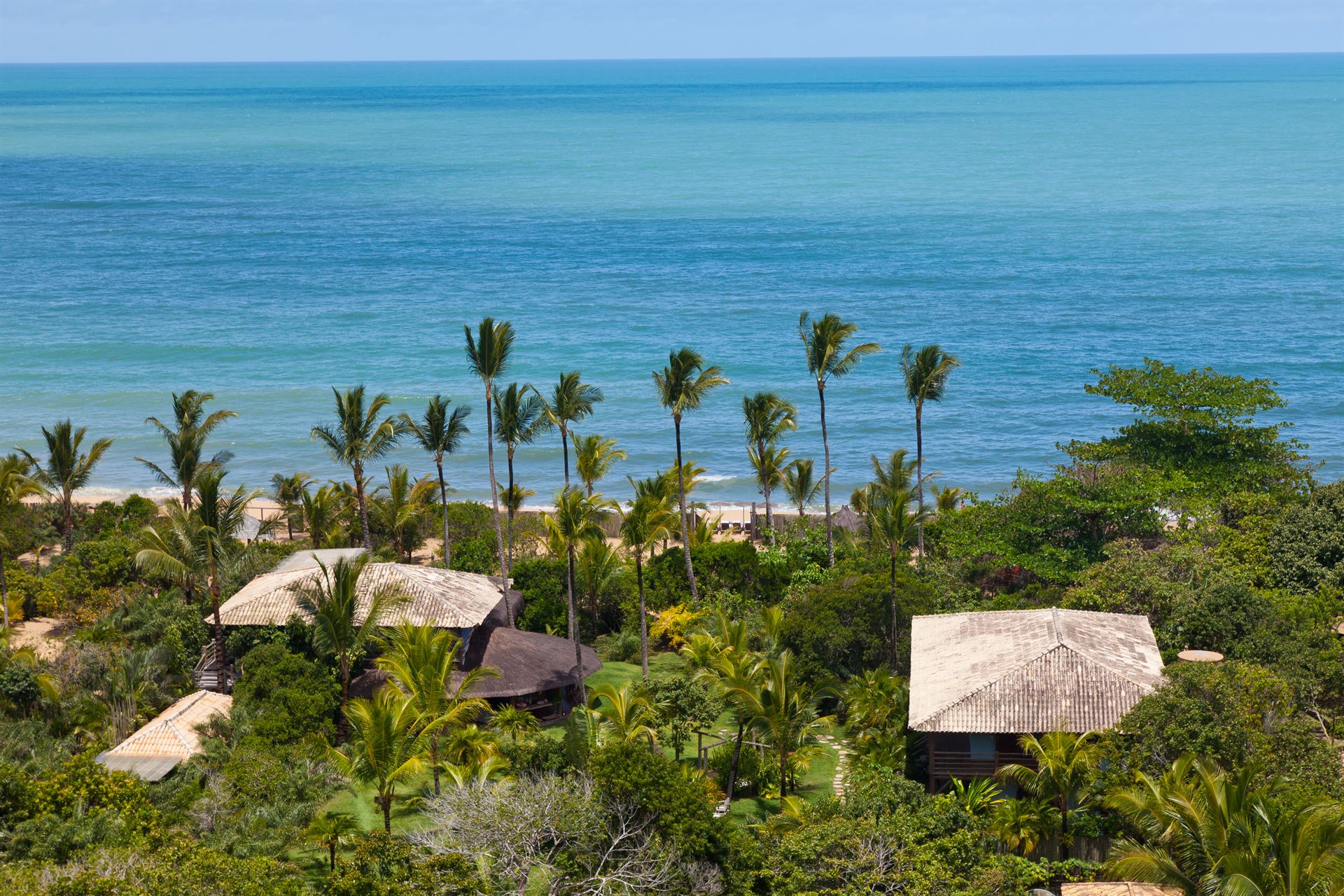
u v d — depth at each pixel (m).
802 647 49.62
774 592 60.66
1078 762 35.09
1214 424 65.50
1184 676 36.44
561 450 96.88
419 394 112.69
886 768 38.03
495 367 60.53
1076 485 58.91
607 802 32.44
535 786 33.84
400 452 96.44
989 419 103.94
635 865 30.88
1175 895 29.58
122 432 101.94
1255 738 35.16
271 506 77.06
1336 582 51.19
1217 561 52.81
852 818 33.34
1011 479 90.19
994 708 38.16
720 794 39.72
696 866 30.95
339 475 91.94
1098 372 69.12
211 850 29.47
